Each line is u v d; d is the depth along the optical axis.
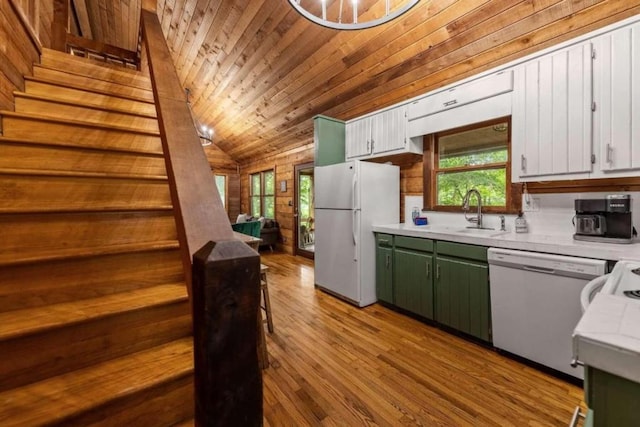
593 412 0.52
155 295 1.28
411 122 2.99
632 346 0.47
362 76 3.19
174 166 0.92
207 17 3.55
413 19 2.45
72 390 0.95
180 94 1.30
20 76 1.94
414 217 3.33
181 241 0.84
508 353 2.11
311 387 1.81
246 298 0.63
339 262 3.34
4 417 0.83
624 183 2.00
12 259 1.10
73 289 1.23
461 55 2.51
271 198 6.94
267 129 5.44
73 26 4.68
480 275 2.24
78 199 1.55
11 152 1.54
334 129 3.75
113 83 2.50
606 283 0.99
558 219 2.30
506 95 2.27
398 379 1.88
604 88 1.81
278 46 3.37
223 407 0.61
